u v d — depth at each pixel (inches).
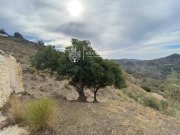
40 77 1173.7
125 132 502.3
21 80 859.4
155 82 3063.5
